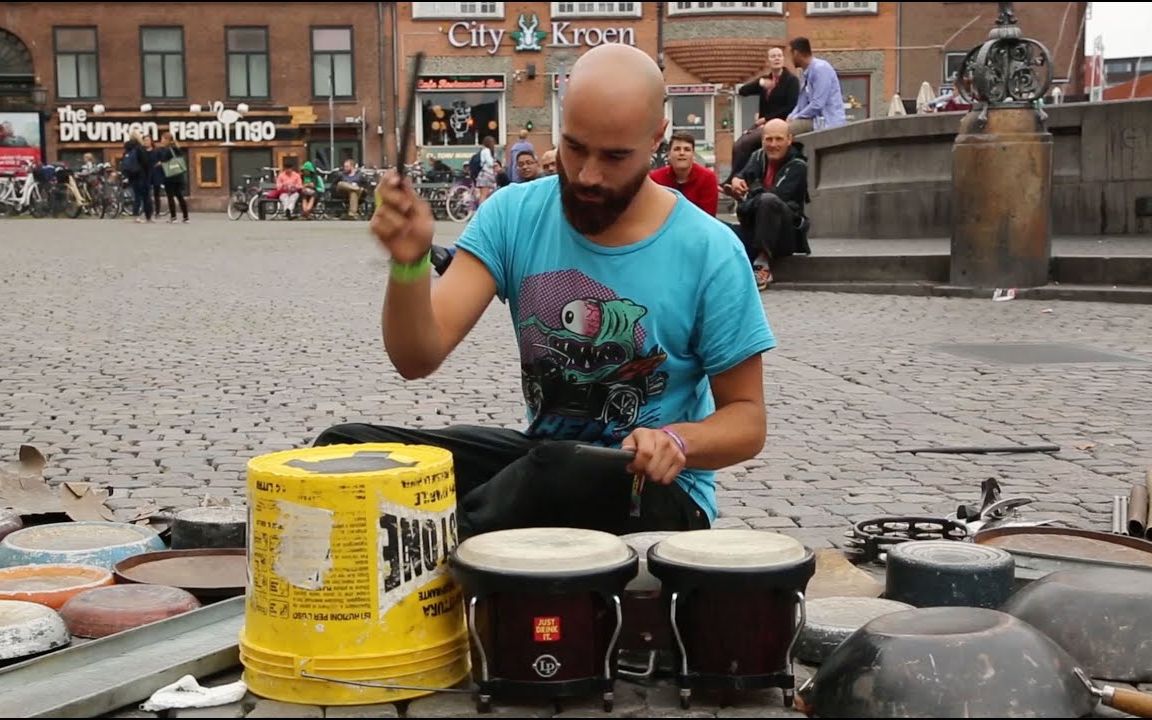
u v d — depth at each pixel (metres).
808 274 13.45
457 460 3.27
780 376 8.26
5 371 8.37
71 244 22.05
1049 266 12.36
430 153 43.59
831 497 5.28
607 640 2.63
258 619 2.70
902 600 3.22
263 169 39.72
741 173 13.69
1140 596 2.96
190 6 43.50
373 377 8.15
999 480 5.56
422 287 2.85
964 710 2.47
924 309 11.67
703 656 2.68
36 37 43.34
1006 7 12.23
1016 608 3.04
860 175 16.97
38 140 43.53
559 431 3.25
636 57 2.94
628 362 3.15
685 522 3.24
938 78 43.53
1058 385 7.87
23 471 4.82
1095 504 5.14
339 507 2.60
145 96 43.84
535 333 3.20
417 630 2.68
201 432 6.46
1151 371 8.32
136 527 3.84
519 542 2.70
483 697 2.63
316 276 15.79
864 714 2.52
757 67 43.25
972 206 12.32
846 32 43.38
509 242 3.21
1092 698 2.62
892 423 6.80
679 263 3.12
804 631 2.96
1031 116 12.20
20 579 3.36
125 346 9.55
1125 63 42.47
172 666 2.79
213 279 15.30
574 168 2.96
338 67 43.84
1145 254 12.43
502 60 43.62
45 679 2.77
